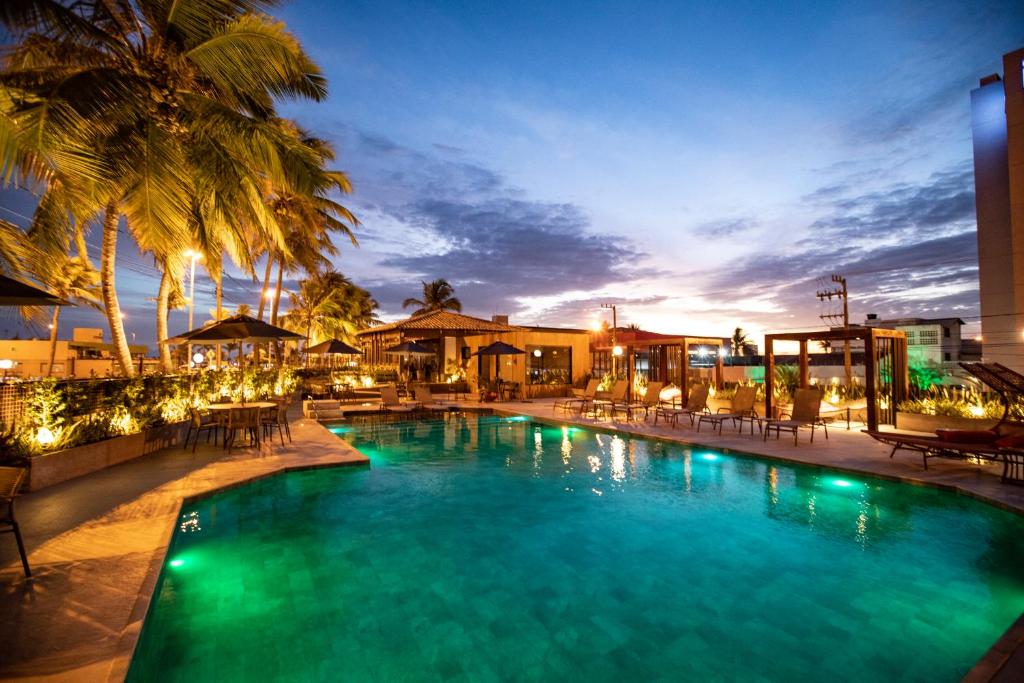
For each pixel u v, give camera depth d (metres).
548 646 3.89
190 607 4.40
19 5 7.74
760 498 7.62
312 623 4.18
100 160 8.84
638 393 19.67
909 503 7.22
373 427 15.36
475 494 7.96
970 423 10.85
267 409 11.14
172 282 12.16
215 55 10.14
